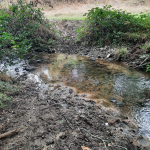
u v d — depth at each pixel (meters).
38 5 13.79
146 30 6.14
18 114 2.62
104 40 6.57
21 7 7.23
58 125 2.41
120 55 5.49
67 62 5.45
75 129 2.35
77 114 2.69
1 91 3.04
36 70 4.71
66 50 6.71
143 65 4.84
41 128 2.34
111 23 6.59
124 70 4.73
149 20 6.32
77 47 6.94
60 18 9.93
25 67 4.84
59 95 3.33
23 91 3.39
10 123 2.40
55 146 2.04
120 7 13.82
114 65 5.14
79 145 2.07
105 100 3.20
